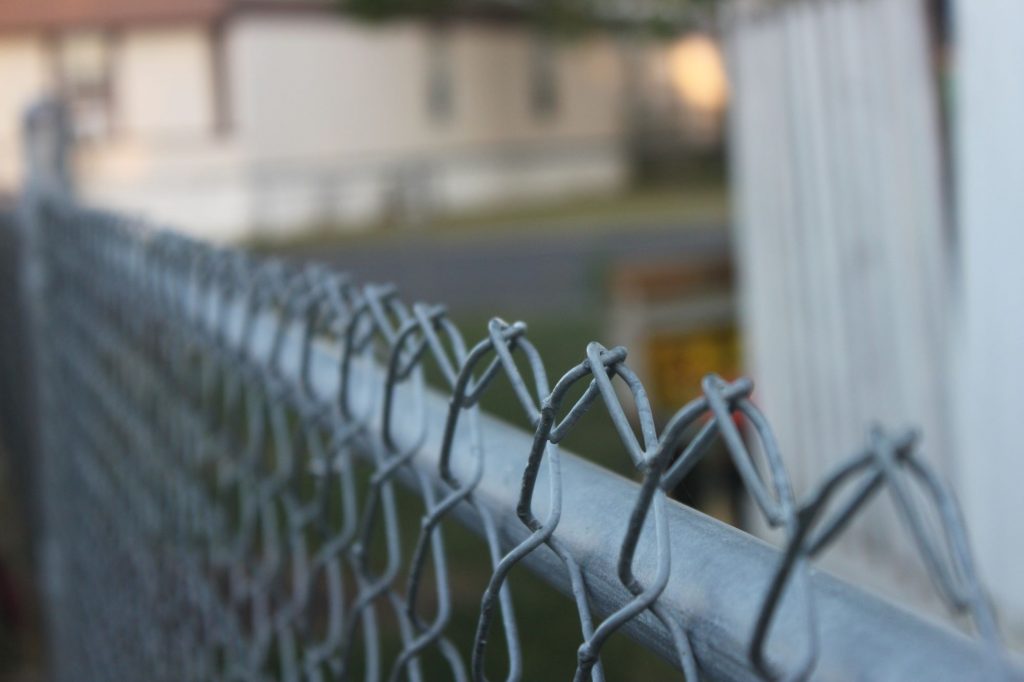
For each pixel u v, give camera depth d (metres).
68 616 3.67
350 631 1.41
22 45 24.28
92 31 24.23
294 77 25.44
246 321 1.81
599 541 0.94
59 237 3.63
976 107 3.76
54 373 3.75
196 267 2.12
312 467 1.58
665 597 0.84
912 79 4.06
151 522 2.45
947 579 0.59
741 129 5.30
